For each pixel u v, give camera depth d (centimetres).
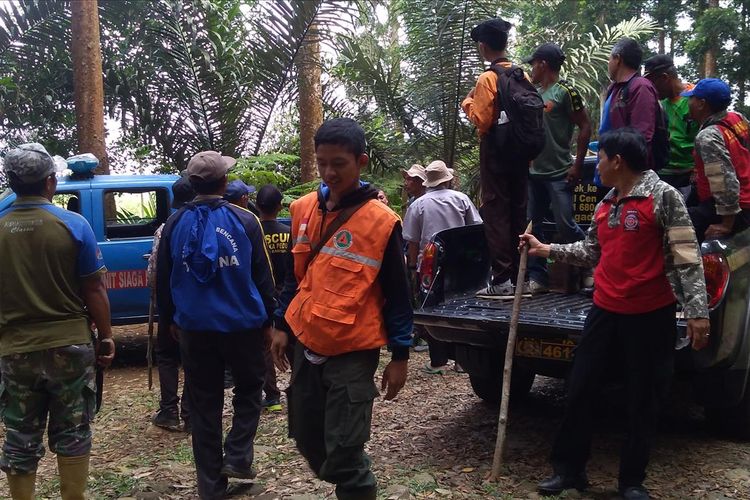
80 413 333
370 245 284
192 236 374
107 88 1017
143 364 735
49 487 408
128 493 394
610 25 2136
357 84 1109
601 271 366
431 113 1059
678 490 382
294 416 303
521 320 425
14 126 1040
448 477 403
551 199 548
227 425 518
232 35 1022
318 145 282
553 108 535
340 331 280
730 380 416
